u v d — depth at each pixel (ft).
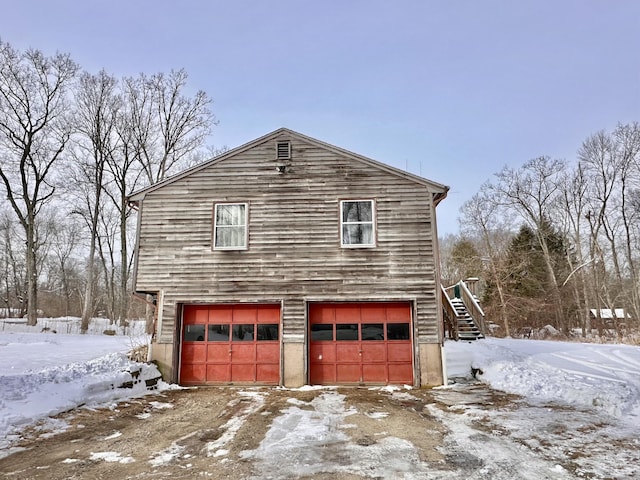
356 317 40.50
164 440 22.25
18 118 87.40
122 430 24.18
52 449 20.56
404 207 41.29
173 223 42.22
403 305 40.45
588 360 41.88
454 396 33.12
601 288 112.57
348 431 23.57
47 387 28.73
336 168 42.47
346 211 41.73
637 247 110.22
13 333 71.56
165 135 97.71
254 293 40.42
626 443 20.38
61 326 88.63
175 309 40.63
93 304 152.46
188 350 40.86
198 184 42.93
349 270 40.29
